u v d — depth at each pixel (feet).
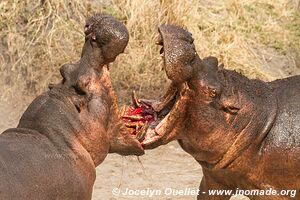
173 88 30.27
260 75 64.69
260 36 68.33
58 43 62.75
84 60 28.63
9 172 25.00
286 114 31.63
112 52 28.40
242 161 31.30
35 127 27.71
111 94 28.63
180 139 31.09
